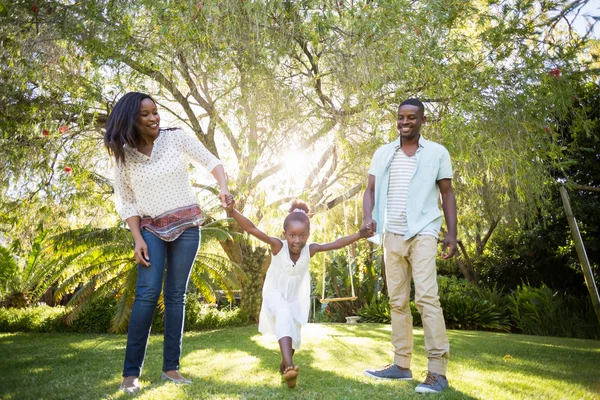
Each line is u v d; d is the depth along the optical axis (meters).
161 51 6.88
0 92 6.55
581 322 9.80
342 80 6.29
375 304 13.26
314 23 6.01
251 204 8.30
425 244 3.44
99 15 6.50
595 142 10.73
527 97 6.75
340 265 14.59
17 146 6.93
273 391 2.93
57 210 7.91
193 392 2.87
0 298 13.02
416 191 3.57
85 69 7.11
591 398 2.94
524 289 11.45
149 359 4.25
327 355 4.61
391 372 3.56
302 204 3.84
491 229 14.40
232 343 5.84
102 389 2.97
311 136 7.10
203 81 8.22
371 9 5.94
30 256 12.56
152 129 3.17
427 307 3.33
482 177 8.08
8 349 5.61
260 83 6.48
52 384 3.13
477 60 7.05
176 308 3.26
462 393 2.99
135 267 9.15
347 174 9.80
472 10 6.99
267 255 11.88
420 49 6.03
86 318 9.62
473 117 6.37
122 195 3.25
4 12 6.26
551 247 13.20
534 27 7.17
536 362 4.56
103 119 8.81
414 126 3.63
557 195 11.55
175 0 6.12
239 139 6.84
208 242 9.62
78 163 7.56
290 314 3.28
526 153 6.93
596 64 8.02
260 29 6.02
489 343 6.39
